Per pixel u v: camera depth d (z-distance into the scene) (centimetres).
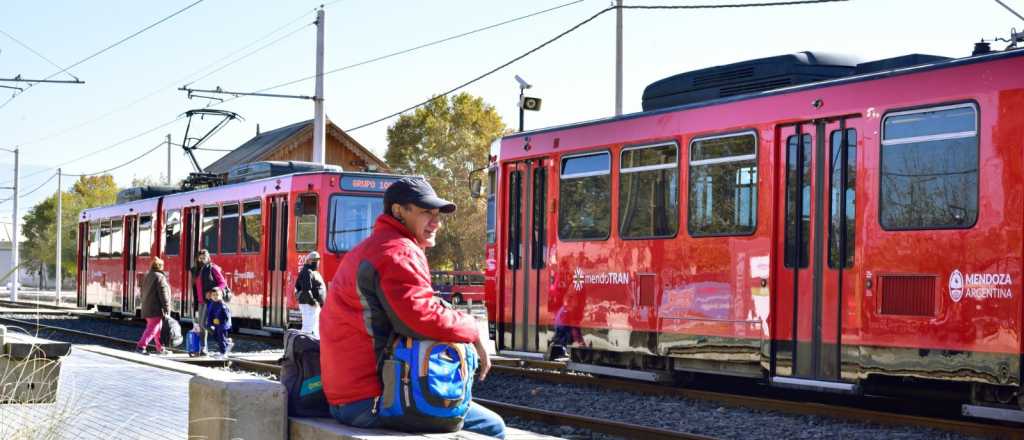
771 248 1196
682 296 1306
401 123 6662
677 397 1334
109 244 3234
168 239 2812
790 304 1178
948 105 1036
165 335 1970
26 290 7806
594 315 1441
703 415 1181
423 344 500
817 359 1145
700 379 1540
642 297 1364
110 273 3206
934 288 1034
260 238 2338
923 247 1045
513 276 1600
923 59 1209
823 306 1142
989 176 995
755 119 1230
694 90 1384
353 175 2222
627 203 1398
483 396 1420
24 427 630
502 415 1222
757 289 1210
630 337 1379
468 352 520
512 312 1599
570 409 1285
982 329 991
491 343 2327
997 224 986
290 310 2211
